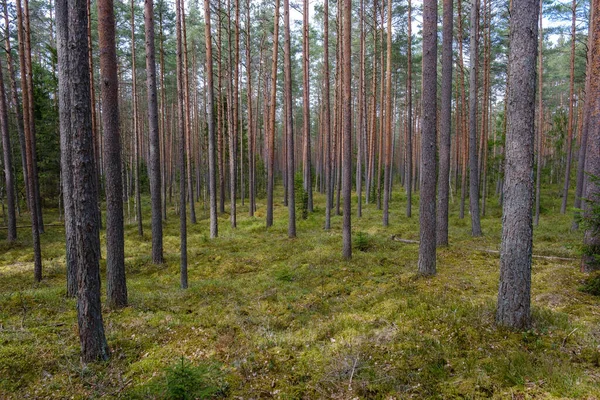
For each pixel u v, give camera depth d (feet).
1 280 37.40
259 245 50.80
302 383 15.67
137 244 55.98
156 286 34.01
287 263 39.86
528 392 13.28
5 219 72.95
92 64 56.80
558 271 28.68
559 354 15.56
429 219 30.22
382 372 15.67
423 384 14.62
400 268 34.17
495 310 20.43
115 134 26.61
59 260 46.32
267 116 101.09
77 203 17.26
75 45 16.31
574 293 23.39
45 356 18.57
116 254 26.68
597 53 25.27
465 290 26.09
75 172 17.16
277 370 16.83
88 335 18.02
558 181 108.17
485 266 32.94
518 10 16.94
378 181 81.15
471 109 49.08
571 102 66.54
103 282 35.68
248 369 16.90
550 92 115.03
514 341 17.01
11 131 76.59
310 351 18.56
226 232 62.13
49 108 75.15
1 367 17.31
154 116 41.27
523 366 14.74
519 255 17.94
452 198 88.58
